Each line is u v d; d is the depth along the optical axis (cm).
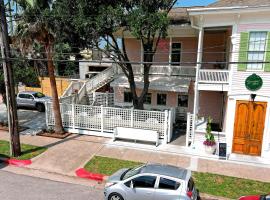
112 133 1555
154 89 1838
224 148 1288
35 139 1508
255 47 1268
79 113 1598
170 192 785
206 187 1002
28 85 2967
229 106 1346
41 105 2180
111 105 2172
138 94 2080
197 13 1277
